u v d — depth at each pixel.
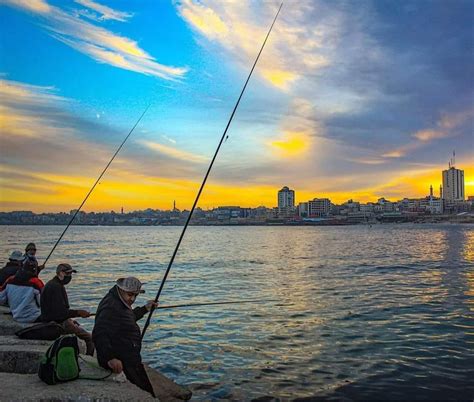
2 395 4.10
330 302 13.33
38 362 5.30
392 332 9.45
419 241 60.97
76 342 4.69
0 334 6.68
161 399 5.75
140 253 39.50
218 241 67.25
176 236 90.31
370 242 59.44
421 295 14.55
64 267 6.46
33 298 7.05
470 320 10.52
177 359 7.84
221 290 16.61
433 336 9.06
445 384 6.39
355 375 6.84
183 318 11.26
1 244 46.59
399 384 6.42
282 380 6.70
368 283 17.89
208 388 6.41
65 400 4.08
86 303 13.95
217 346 8.62
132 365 4.93
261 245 54.22
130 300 5.16
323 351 8.16
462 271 22.39
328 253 38.22
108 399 4.13
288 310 12.12
